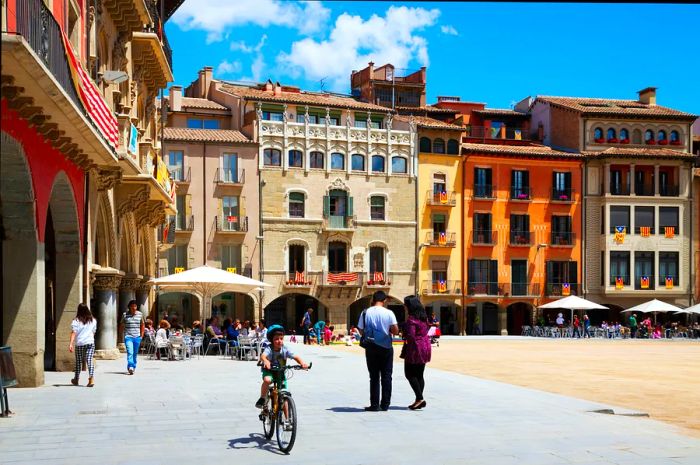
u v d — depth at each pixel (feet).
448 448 33.53
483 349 136.36
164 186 101.50
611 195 229.04
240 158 202.69
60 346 67.82
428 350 45.73
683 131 237.45
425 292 217.15
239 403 48.62
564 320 227.20
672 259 231.91
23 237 52.90
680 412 50.26
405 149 219.41
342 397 52.06
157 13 103.50
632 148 234.99
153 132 112.68
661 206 231.50
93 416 42.65
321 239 209.56
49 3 54.65
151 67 102.37
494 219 224.53
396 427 39.11
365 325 45.09
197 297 196.75
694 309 205.46
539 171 228.43
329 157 211.61
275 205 205.26
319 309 212.43
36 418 41.75
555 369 87.92
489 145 231.71
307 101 214.28
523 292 224.74
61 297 67.05
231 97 215.92
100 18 76.64
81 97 52.60
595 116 233.55
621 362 102.73
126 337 69.67
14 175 50.26
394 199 217.15
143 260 110.93
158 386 58.85
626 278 228.84
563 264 228.84
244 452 32.45
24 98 45.65
